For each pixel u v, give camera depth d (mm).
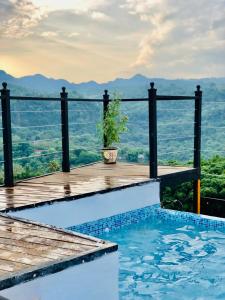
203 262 5203
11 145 6762
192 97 7902
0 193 6230
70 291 3373
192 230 6473
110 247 3637
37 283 3176
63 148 8172
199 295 4367
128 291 4445
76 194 6035
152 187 7180
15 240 3896
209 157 9828
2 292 3002
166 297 4320
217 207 8000
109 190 6449
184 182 7949
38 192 6258
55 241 3840
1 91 6586
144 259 5305
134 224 6820
